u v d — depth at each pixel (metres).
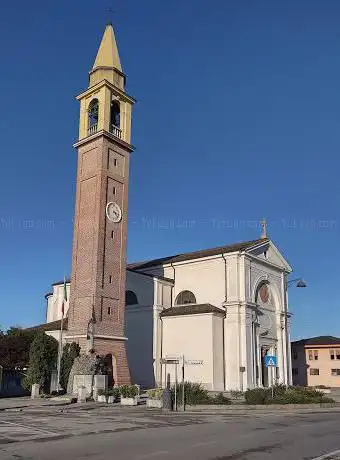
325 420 22.02
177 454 12.12
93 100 44.47
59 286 56.56
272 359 34.84
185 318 45.19
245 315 44.34
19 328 47.62
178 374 44.34
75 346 38.00
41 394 35.56
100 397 32.31
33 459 11.38
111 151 42.91
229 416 23.91
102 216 40.72
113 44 46.56
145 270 52.16
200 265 48.34
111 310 39.72
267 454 12.30
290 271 53.06
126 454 12.06
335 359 63.22
